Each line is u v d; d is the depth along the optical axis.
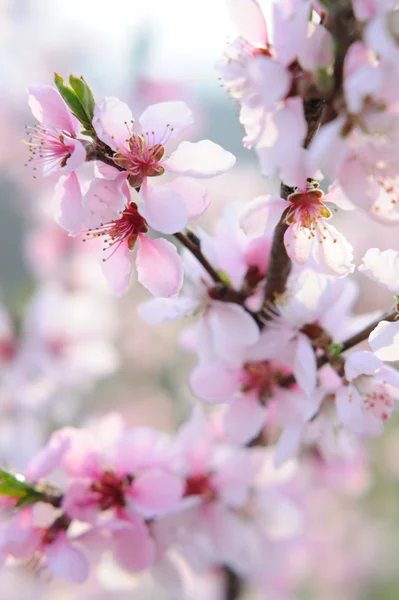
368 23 0.38
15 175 0.99
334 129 0.39
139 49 0.79
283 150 0.39
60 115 0.42
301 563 0.80
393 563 0.97
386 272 0.42
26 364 0.66
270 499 0.54
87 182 0.42
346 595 0.95
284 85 0.39
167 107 0.41
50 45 1.00
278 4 0.40
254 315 0.45
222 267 0.45
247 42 0.41
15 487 0.44
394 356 0.42
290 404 0.46
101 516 0.45
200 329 0.46
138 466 0.46
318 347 0.44
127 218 0.42
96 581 0.66
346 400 0.43
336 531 0.87
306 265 0.43
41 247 0.72
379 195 0.40
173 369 0.96
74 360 0.67
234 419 0.47
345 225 0.79
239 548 0.49
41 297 0.67
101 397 0.95
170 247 0.42
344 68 0.39
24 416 0.68
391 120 0.39
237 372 0.47
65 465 0.46
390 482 0.97
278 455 0.46
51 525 0.45
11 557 0.45
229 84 0.41
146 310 0.46
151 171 0.41
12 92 0.99
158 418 0.92
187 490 0.48
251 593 0.79
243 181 0.86
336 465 0.65
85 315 0.67
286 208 0.42
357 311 0.73
